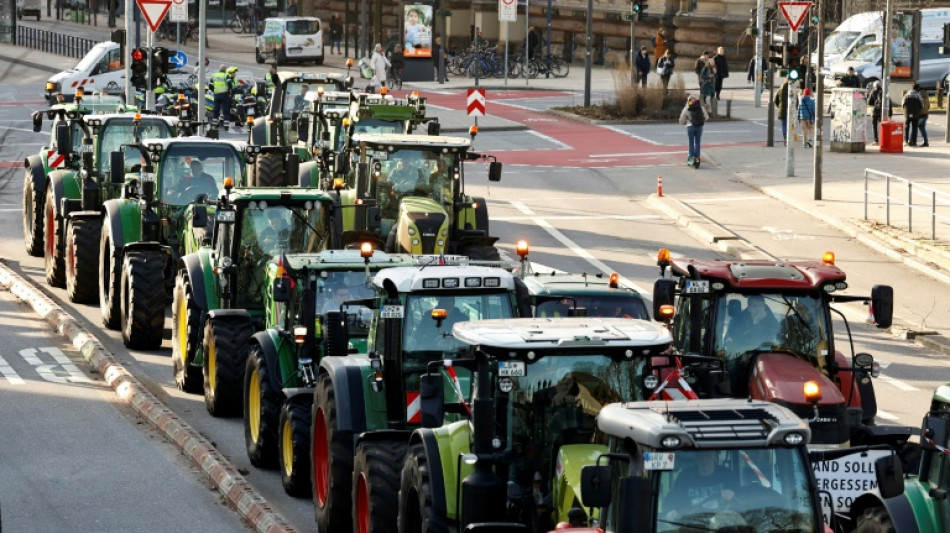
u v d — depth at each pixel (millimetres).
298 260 55656
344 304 50406
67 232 88625
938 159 140125
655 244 105812
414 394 47062
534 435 39000
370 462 44312
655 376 42125
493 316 47531
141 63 120375
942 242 99375
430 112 179000
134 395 66188
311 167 103188
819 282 50031
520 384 39094
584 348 38969
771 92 151625
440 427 41406
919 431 47094
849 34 190375
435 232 79438
